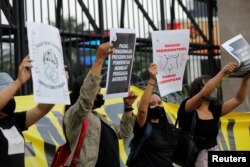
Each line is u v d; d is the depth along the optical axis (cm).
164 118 707
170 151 705
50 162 793
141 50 1222
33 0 973
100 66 583
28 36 535
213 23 1447
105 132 617
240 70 767
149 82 686
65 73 584
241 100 796
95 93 580
